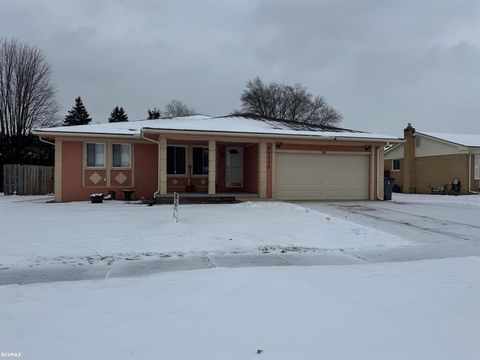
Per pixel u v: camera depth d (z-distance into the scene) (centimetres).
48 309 446
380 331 391
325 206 1605
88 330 387
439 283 561
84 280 581
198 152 1997
